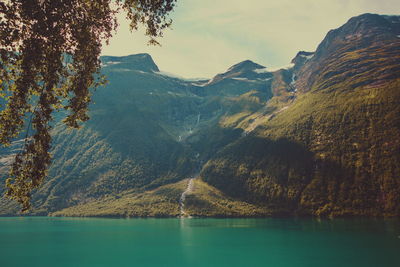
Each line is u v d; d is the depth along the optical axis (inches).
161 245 4549.7
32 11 898.7
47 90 958.4
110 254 3976.4
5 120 932.0
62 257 3816.4
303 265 3213.6
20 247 4478.3
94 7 1079.6
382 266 3073.3
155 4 1132.5
